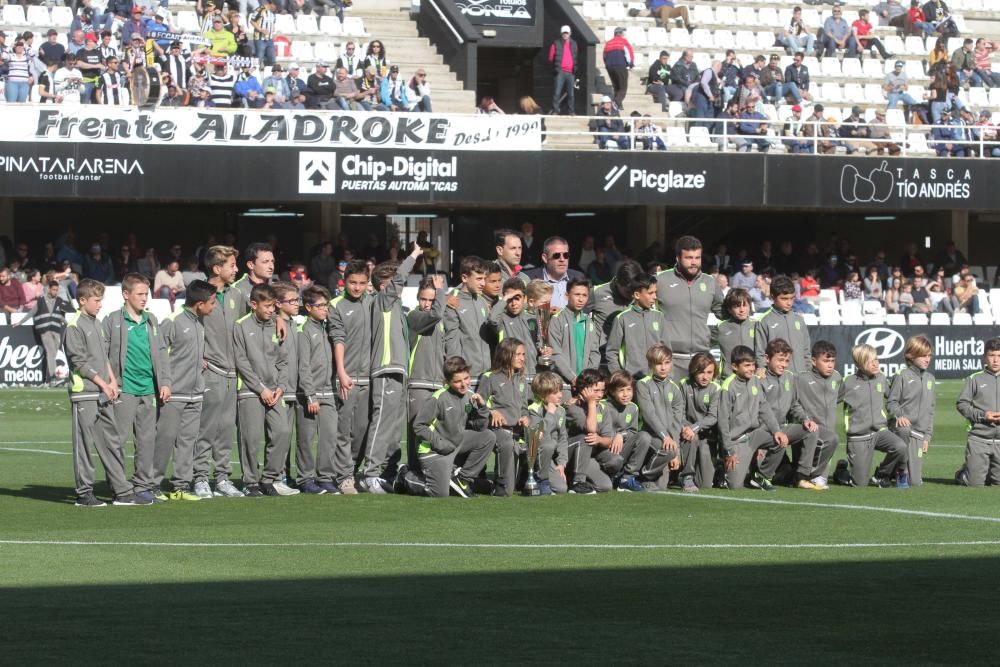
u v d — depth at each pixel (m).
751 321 16.69
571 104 38.81
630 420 15.73
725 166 36.34
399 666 7.48
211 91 34.22
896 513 13.79
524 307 15.80
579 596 9.42
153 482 14.60
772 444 16.02
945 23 46.47
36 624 8.46
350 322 15.35
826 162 36.97
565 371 15.72
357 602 9.18
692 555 11.16
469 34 38.78
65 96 33.53
